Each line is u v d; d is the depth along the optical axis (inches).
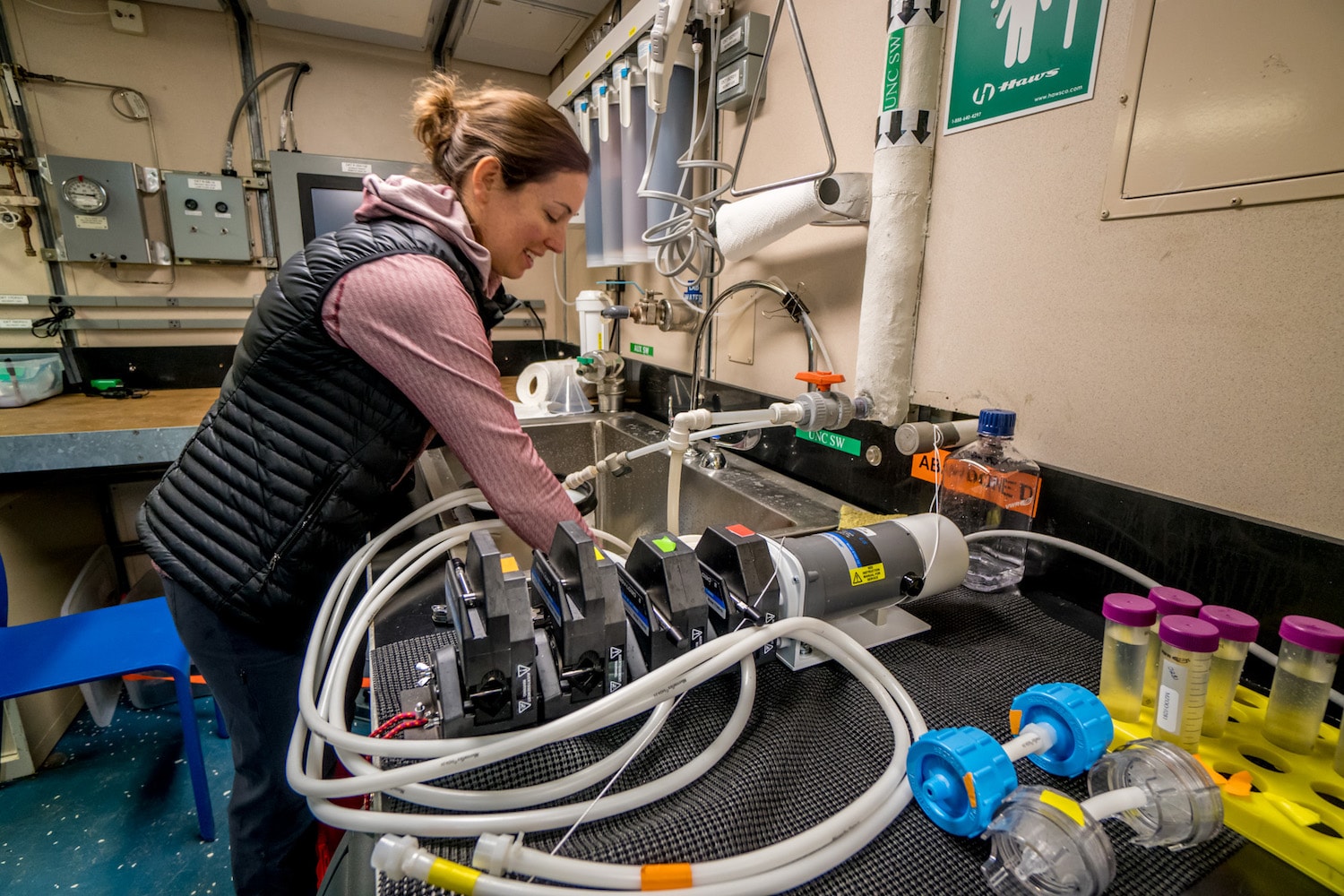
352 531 33.2
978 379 40.1
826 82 49.7
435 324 28.1
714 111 56.7
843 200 43.7
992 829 18.2
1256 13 25.7
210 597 31.9
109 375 89.0
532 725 23.3
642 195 50.9
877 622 32.1
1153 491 31.6
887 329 43.1
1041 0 33.9
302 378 29.9
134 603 63.4
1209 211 28.1
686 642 24.8
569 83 85.9
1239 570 27.9
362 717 55.6
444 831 18.8
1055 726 21.8
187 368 93.4
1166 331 30.4
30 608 69.7
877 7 44.4
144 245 85.7
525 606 22.8
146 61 84.9
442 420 29.3
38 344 85.4
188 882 51.6
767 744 23.6
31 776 63.5
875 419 44.8
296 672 35.3
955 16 39.0
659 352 82.0
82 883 51.4
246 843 37.9
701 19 56.0
